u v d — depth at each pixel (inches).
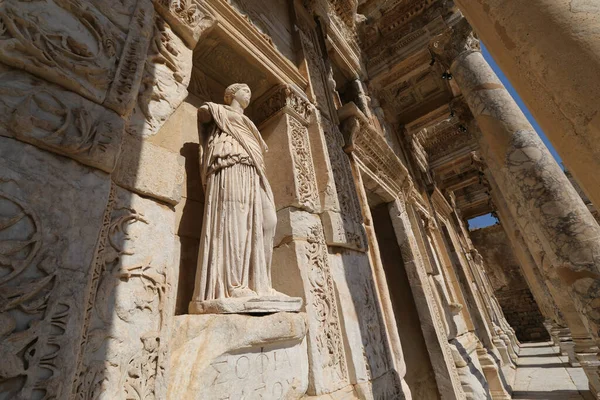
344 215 132.5
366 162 193.3
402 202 234.8
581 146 56.7
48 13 49.6
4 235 36.5
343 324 104.2
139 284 53.0
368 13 284.0
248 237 79.0
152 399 48.9
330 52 234.1
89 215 45.5
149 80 72.3
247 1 140.2
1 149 39.3
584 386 239.8
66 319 38.9
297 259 100.7
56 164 44.0
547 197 117.3
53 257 39.8
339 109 182.7
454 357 218.8
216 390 58.6
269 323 71.1
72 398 39.1
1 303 34.2
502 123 146.3
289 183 116.8
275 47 144.4
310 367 87.4
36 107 44.1
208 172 85.7
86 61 52.5
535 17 62.4
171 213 64.0
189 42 91.4
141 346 49.9
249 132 97.6
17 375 33.4
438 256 303.7
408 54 254.5
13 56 43.1
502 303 679.7
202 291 70.1
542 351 441.1
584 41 55.2
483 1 75.5
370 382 102.1
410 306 200.5
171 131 77.6
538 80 63.1
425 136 431.2
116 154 50.8
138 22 66.5
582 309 96.7
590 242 101.0
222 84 137.4
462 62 188.5
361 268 131.6
